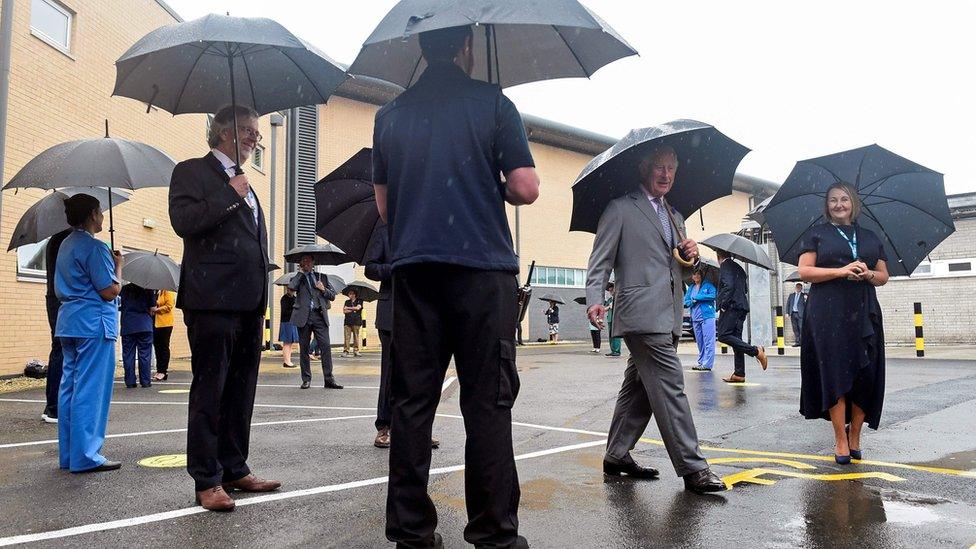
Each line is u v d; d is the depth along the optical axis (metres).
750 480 4.15
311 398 8.90
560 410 7.46
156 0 15.73
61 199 6.22
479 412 2.68
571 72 3.69
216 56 4.20
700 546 2.99
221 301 3.62
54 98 12.25
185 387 10.42
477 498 2.67
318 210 5.93
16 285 11.40
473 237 2.67
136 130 14.83
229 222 3.72
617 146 4.02
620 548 2.97
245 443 3.98
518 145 2.78
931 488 3.93
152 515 3.51
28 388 10.04
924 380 9.70
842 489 3.92
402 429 2.71
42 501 3.80
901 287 19.81
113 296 4.66
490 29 3.39
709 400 7.93
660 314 4.00
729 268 9.83
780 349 16.52
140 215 15.21
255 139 3.93
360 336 23.62
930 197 5.04
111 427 6.50
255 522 3.38
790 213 5.39
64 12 12.73
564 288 32.56
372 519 3.42
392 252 2.76
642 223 4.14
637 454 4.98
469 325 2.67
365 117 26.36
